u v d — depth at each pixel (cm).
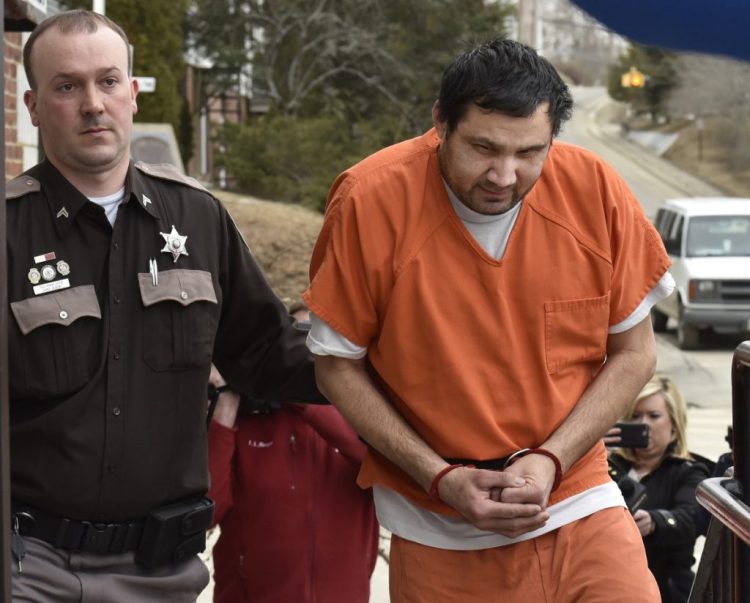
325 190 3152
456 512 318
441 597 321
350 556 449
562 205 315
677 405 491
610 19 311
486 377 310
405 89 3828
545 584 316
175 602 343
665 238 2169
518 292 311
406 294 311
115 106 329
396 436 313
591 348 318
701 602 287
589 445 313
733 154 5956
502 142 285
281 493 443
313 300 317
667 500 481
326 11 3856
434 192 313
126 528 333
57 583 324
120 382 329
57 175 333
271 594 444
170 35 2489
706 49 312
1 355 229
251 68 3938
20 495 324
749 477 262
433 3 3762
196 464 345
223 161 3206
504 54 286
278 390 382
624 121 7369
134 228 339
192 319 340
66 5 2345
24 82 781
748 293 1934
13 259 326
